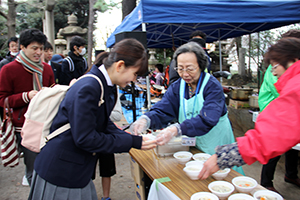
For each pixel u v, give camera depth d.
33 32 2.14
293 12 3.94
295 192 2.72
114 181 3.16
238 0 3.70
